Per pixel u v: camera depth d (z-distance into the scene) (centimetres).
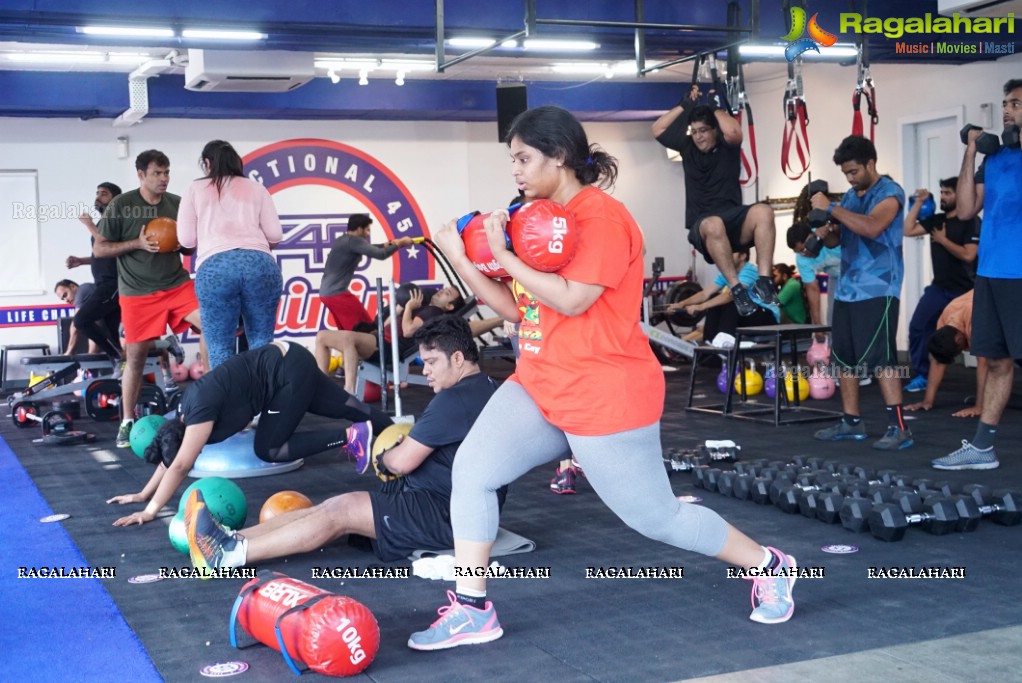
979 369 676
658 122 624
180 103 1044
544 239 236
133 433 598
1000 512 392
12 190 1106
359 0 645
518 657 265
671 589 322
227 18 618
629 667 255
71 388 821
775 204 1249
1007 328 483
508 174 1309
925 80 1043
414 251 1266
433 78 1124
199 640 287
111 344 838
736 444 608
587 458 254
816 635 274
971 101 990
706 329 940
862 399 795
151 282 650
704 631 280
